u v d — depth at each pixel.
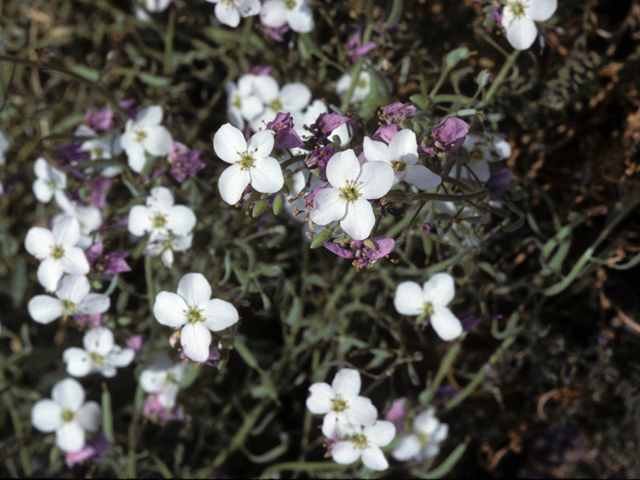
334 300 0.24
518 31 0.22
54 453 0.24
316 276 0.24
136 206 0.23
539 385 0.25
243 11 0.23
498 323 0.25
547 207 0.25
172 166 0.23
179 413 0.24
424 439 0.24
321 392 0.22
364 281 0.24
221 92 0.25
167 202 0.22
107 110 0.24
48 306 0.22
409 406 0.24
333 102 0.25
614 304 0.25
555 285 0.23
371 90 0.23
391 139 0.20
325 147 0.20
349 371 0.22
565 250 0.23
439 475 0.23
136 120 0.23
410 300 0.22
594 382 0.24
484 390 0.25
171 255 0.23
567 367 0.25
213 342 0.21
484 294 0.25
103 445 0.24
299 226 0.24
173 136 0.24
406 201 0.19
